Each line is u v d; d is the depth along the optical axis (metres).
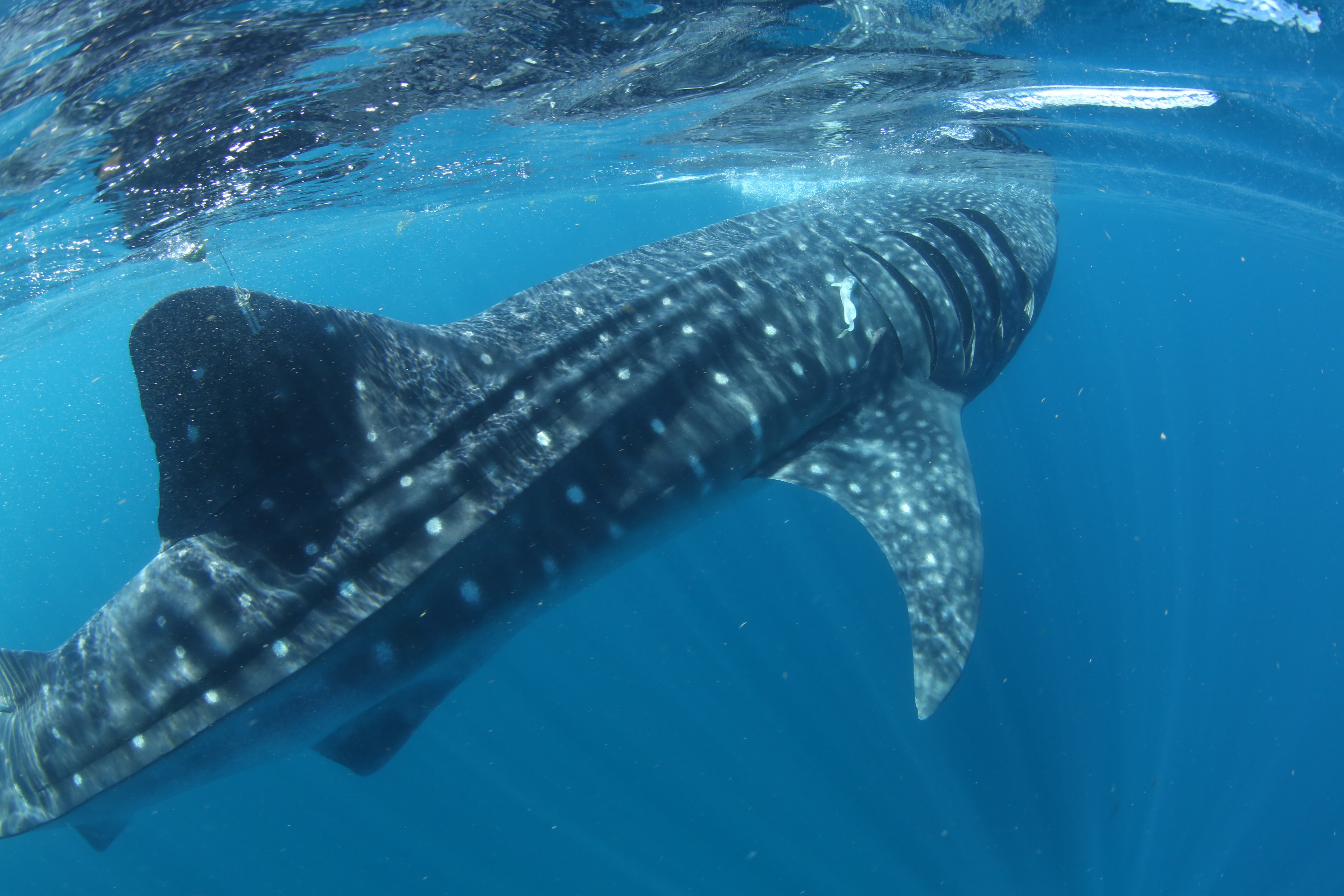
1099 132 11.48
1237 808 14.48
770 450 5.70
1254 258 30.42
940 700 4.64
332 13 6.14
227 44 6.35
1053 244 8.66
